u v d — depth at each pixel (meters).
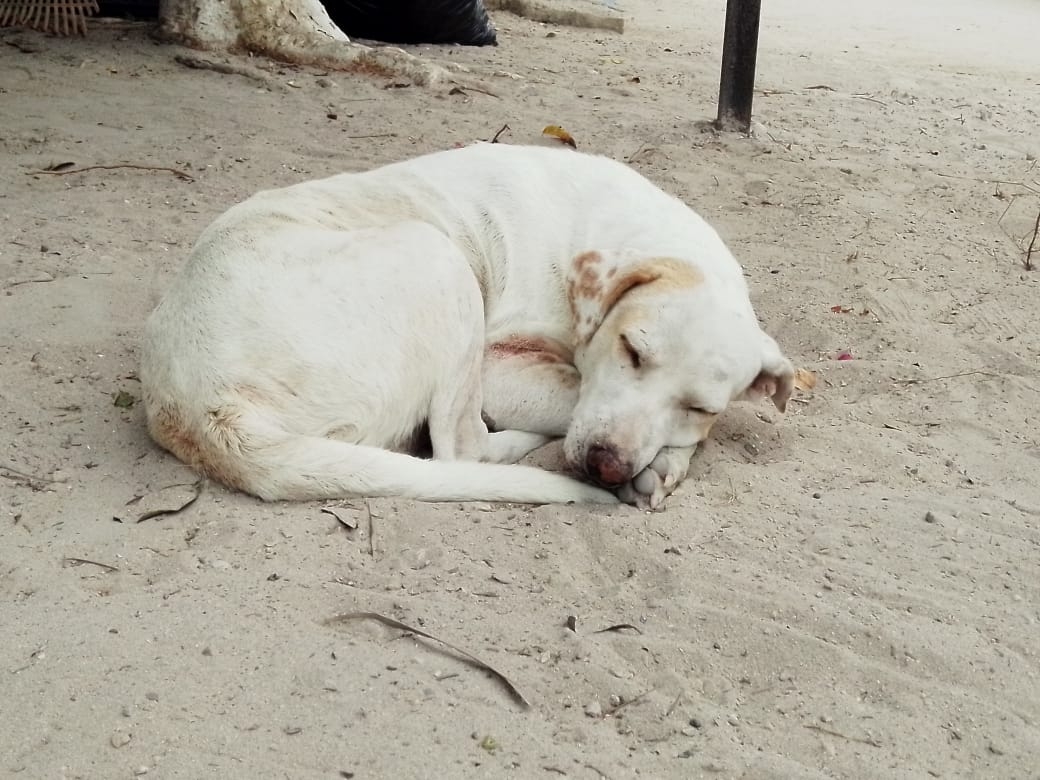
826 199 2.59
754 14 2.92
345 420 1.58
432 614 1.37
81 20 3.39
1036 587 1.47
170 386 1.55
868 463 1.70
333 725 1.24
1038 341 2.03
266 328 1.55
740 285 1.73
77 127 2.64
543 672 1.32
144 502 1.50
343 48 3.30
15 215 2.21
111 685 1.26
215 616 1.34
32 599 1.36
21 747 1.21
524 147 1.85
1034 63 4.69
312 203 1.70
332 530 1.48
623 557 1.48
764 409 1.83
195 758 1.20
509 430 1.73
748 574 1.46
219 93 2.99
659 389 1.61
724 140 2.96
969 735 1.29
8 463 1.56
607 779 1.22
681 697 1.30
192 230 2.21
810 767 1.25
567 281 1.70
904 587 1.46
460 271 1.64
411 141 2.72
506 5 4.88
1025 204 2.63
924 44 5.09
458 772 1.21
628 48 4.35
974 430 1.78
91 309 1.91
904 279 2.23
